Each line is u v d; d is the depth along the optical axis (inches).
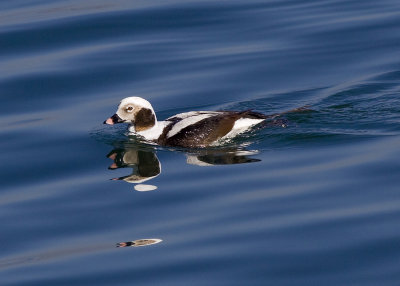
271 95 762.2
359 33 872.9
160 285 475.5
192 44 868.0
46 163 653.9
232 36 882.8
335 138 669.3
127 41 877.2
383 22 893.8
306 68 811.4
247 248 508.7
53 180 624.4
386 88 759.7
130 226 545.6
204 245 515.8
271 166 624.4
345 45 851.4
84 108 754.8
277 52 844.6
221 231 531.2
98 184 611.2
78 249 522.0
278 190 582.6
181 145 671.8
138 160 651.5
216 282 475.5
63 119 734.5
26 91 786.2
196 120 681.0
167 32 895.7
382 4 944.9
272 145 664.4
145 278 484.1
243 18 922.1
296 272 482.0
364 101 738.2
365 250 499.5
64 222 556.7
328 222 533.3
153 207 569.3
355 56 829.2
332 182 588.7
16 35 892.0
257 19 917.8
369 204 553.0
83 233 541.3
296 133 681.0
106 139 695.1
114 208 571.5
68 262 507.2
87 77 808.9
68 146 683.4
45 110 753.6
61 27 908.0
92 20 921.5
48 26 909.8
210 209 561.3
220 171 620.4
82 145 684.7
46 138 698.8
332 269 482.9
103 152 670.5
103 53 853.2
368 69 801.6
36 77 808.9
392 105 725.9
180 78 802.2
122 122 693.3
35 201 588.4
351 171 603.5
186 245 516.7
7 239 539.2
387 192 567.8
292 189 582.6
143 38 883.4
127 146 679.1
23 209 577.3
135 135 691.4
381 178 588.7
